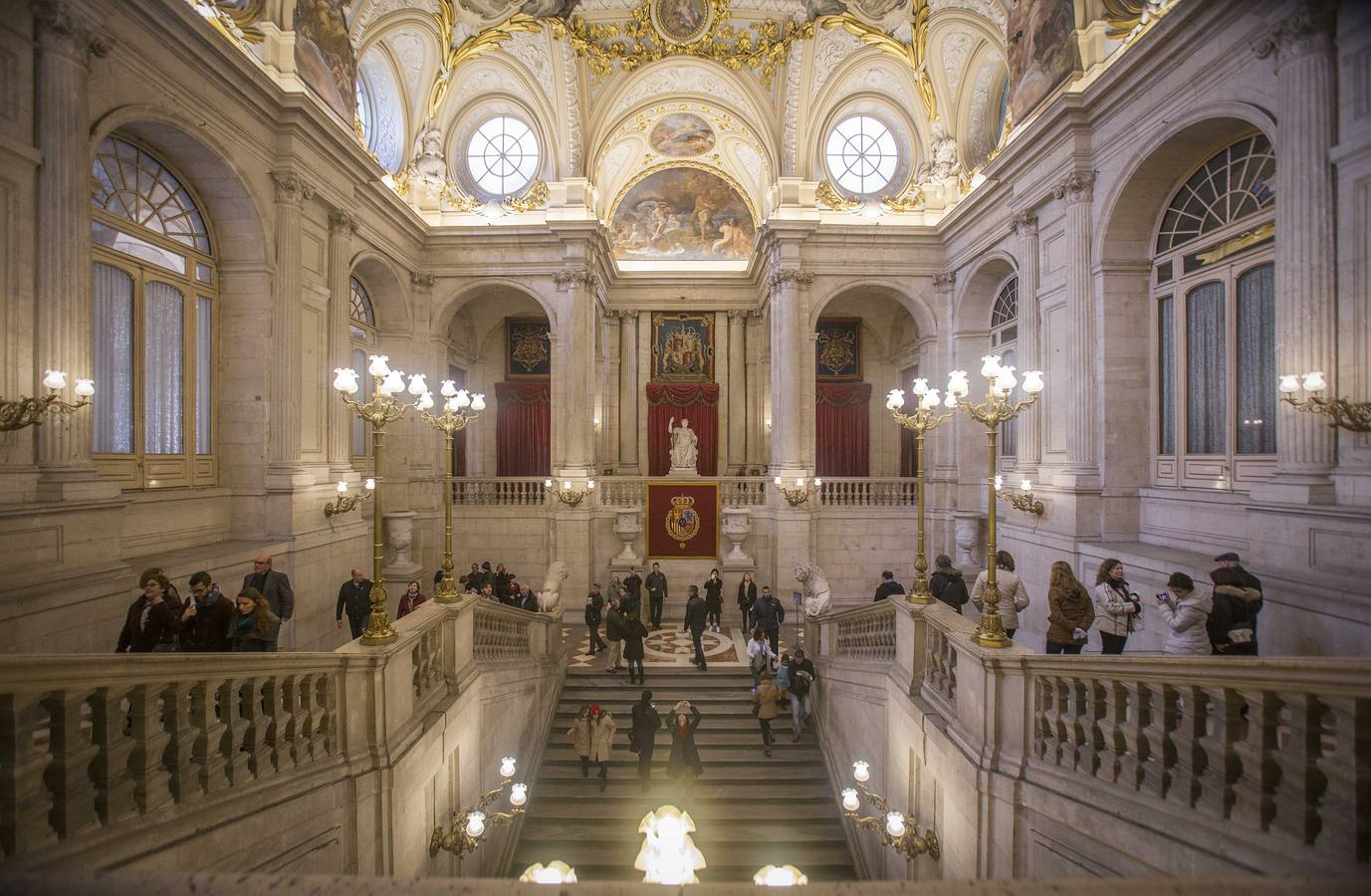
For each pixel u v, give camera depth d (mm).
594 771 9672
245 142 9758
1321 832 2969
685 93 17219
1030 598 11625
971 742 5520
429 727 5902
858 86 16484
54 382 6211
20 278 6527
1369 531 6176
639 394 22266
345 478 12000
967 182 15828
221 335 10188
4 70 6430
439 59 15305
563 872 3811
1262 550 7367
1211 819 3447
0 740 2713
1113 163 10055
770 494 16609
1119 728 4137
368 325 15414
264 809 4016
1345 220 6660
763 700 10062
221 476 10180
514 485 20734
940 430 16344
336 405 12117
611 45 15812
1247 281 8648
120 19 7578
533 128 17047
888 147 17141
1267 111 7523
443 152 16812
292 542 10164
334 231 12055
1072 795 4426
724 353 22219
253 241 10156
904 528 16328
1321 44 6828
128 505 8352
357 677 5016
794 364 16203
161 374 9148
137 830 3227
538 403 21516
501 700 8234
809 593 11445
